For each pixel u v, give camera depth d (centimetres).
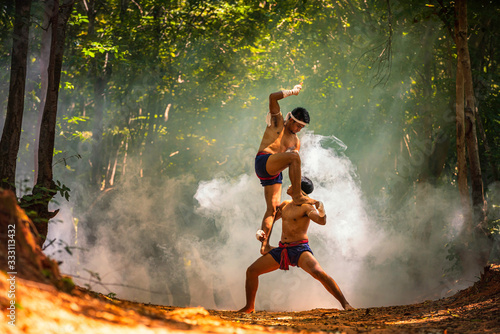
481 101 1684
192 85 2255
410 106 1939
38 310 297
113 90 2189
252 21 1922
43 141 771
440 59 1880
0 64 1566
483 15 1425
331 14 1959
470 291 784
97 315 334
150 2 1917
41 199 716
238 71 2214
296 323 569
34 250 372
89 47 1712
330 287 799
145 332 316
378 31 1780
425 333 441
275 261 822
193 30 1914
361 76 1925
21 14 812
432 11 1195
